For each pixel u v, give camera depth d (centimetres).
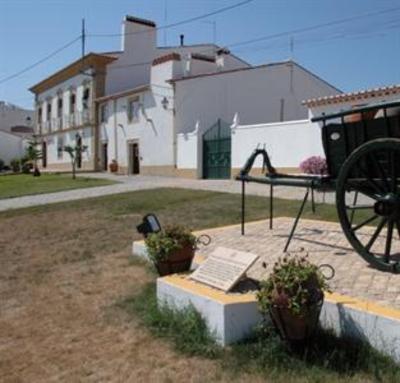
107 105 3694
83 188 2358
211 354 481
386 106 582
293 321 446
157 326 552
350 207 636
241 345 489
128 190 2098
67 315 620
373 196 611
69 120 4225
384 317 448
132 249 909
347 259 683
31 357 516
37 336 566
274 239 851
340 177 628
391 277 586
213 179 2639
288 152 2281
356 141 636
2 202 2011
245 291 534
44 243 1075
